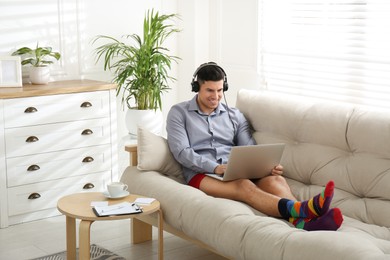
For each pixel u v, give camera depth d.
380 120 3.06
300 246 2.45
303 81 4.45
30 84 4.28
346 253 2.31
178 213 3.04
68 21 4.61
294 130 3.42
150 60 4.64
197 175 3.40
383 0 3.83
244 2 4.82
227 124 3.60
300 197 3.24
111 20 4.83
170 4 5.16
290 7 4.46
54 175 4.11
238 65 4.96
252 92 3.75
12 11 4.36
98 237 3.72
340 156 3.21
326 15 4.20
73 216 2.89
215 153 3.53
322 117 3.30
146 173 3.40
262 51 4.73
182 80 5.28
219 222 2.82
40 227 3.92
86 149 4.23
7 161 3.90
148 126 4.69
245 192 3.14
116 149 4.38
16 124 3.92
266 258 2.56
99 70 4.82
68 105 4.12
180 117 3.54
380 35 3.88
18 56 4.19
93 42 4.75
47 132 4.05
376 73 3.94
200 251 3.50
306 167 3.31
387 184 2.95
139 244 3.61
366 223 2.95
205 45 5.18
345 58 4.10
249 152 3.11
